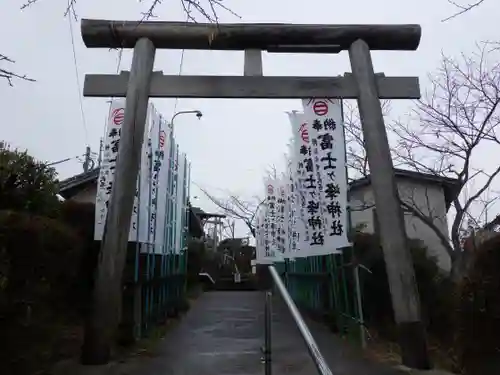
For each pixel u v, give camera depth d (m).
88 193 16.48
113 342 7.75
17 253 4.89
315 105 8.90
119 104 8.99
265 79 8.23
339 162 8.84
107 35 8.06
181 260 15.05
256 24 8.24
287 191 14.64
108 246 7.11
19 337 4.89
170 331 10.58
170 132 11.45
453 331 7.37
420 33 8.42
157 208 9.70
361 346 8.44
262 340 9.38
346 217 8.73
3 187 7.04
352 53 8.38
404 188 16.91
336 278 10.23
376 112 8.03
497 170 11.20
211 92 8.09
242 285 28.03
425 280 10.96
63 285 6.46
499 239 5.79
